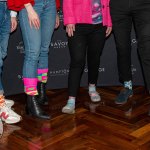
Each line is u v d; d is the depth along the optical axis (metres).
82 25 2.86
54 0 2.82
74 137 2.57
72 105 3.03
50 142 2.51
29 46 2.72
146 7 2.78
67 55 3.54
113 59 3.57
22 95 3.53
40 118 2.90
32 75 2.82
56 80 3.60
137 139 2.52
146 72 2.93
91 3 2.84
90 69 3.20
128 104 3.20
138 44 2.92
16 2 2.58
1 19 2.62
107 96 3.42
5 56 3.10
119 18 2.94
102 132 2.64
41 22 2.81
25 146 2.46
